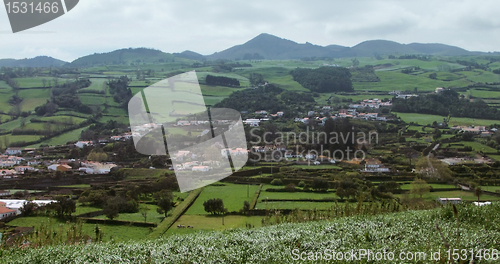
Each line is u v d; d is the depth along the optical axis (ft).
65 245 34.83
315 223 41.14
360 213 47.03
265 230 37.65
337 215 50.85
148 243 34.24
